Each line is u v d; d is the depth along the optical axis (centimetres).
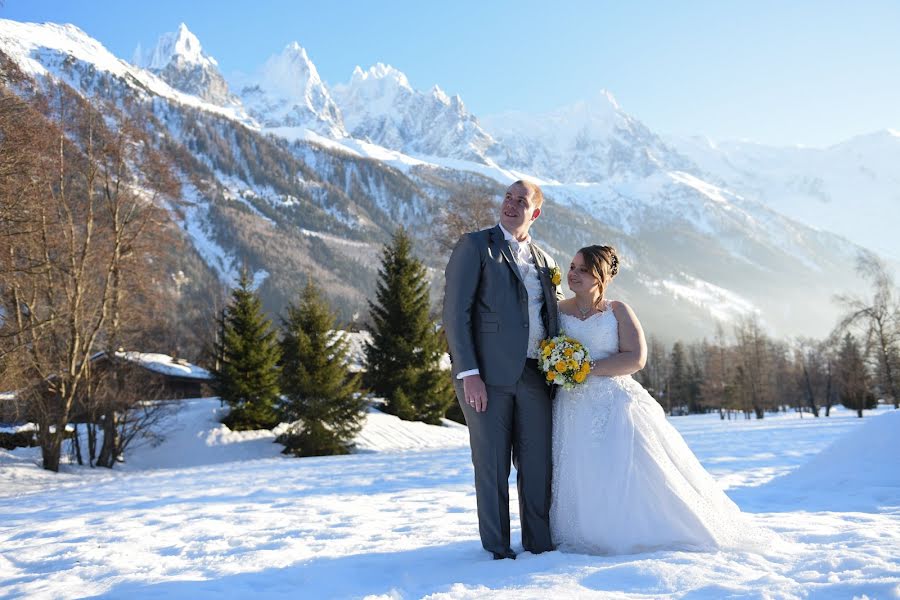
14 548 527
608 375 417
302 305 2920
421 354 3525
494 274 408
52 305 2141
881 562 300
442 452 2111
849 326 3803
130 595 338
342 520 607
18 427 2920
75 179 2230
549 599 267
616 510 388
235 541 499
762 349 6362
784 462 1057
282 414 2894
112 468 2503
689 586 282
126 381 2522
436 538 474
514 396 409
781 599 251
